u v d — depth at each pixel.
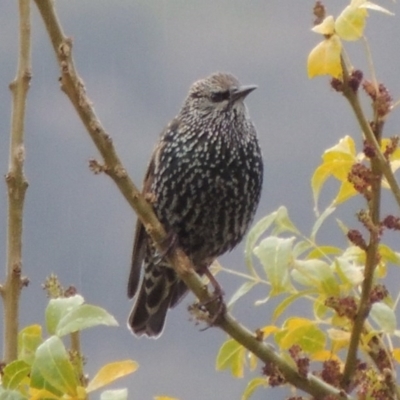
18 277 7.99
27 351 7.96
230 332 8.00
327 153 7.98
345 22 7.93
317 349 7.98
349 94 7.93
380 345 7.98
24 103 8.01
